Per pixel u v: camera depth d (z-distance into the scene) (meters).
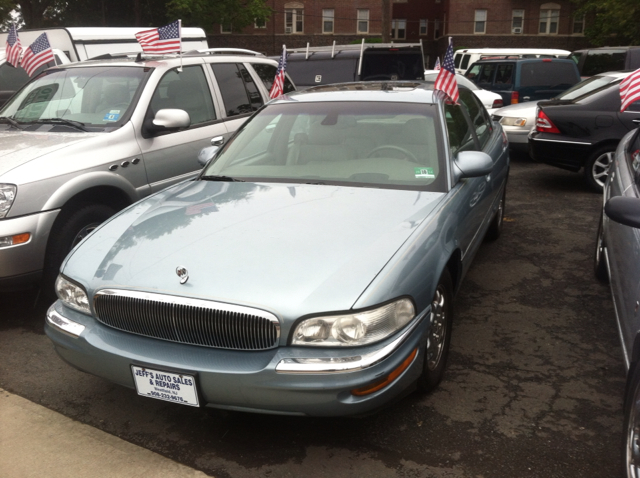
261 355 2.54
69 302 2.95
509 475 2.67
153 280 2.71
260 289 2.57
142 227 3.18
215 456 2.84
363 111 4.09
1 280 4.03
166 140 5.18
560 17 40.16
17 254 4.02
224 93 6.00
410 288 2.71
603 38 32.22
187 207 3.38
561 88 12.84
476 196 4.02
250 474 2.71
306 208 3.25
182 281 2.65
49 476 2.72
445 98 4.29
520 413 3.13
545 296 4.71
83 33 9.09
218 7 30.56
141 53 5.96
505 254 5.71
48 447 2.93
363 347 2.52
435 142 3.78
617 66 14.98
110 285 2.76
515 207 7.48
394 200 3.35
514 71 12.77
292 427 3.05
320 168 3.76
